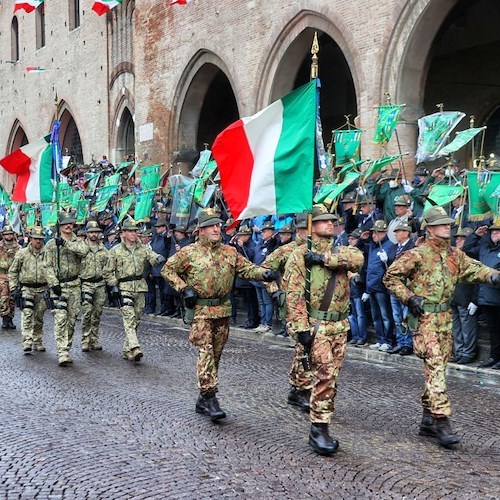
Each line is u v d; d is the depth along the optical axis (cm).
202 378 809
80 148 3484
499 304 1000
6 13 4003
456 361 1081
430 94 2141
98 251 1266
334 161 1564
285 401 884
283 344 1316
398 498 568
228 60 2192
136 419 802
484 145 2095
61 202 2114
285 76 2006
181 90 2456
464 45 2078
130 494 580
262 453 680
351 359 1164
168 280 813
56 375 1055
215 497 571
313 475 620
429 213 733
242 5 2117
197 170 1634
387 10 1631
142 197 1697
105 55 3033
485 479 611
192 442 715
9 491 590
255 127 823
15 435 745
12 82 3966
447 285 725
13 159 1355
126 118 2961
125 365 1126
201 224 809
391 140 1628
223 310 820
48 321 1656
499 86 2030
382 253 1127
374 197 1320
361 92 1712
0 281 1588
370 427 769
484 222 1124
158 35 2556
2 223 2256
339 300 704
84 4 3186
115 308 1892
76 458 670
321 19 1838
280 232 1260
